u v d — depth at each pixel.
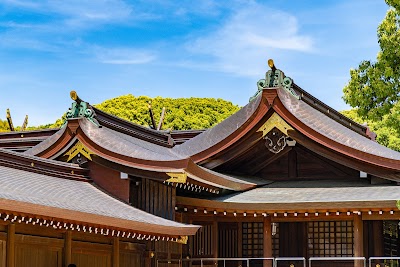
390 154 25.78
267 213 24.91
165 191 24.45
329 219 25.45
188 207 25.34
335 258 24.14
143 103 60.00
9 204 15.92
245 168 28.23
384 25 21.56
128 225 19.61
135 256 23.64
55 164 21.56
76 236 20.86
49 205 17.11
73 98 22.77
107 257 22.17
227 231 28.30
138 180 23.03
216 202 25.00
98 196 21.56
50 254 19.89
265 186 27.25
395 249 29.28
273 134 26.16
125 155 22.12
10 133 30.80
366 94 21.72
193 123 59.34
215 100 62.00
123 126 26.34
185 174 21.91
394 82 21.39
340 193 25.08
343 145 25.25
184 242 22.47
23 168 20.38
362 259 24.05
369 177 26.39
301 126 25.52
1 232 18.08
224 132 26.69
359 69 22.08
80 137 22.58
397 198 23.56
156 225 20.48
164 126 58.84
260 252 28.09
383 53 21.42
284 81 26.27
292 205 24.44
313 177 27.70
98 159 22.62
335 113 29.69
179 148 27.86
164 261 25.19
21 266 18.73
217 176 24.19
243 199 25.23
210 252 26.81
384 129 41.84
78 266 20.86
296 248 28.20
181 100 60.88
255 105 26.41
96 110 24.12
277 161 28.14
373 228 27.86
